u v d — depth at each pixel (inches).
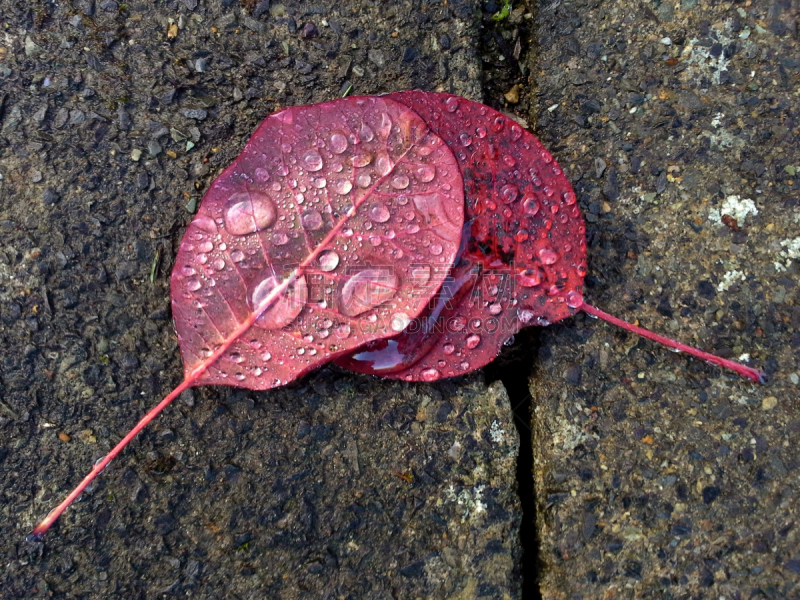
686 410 10.8
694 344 10.8
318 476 10.7
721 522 10.6
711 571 10.6
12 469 10.6
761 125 11.1
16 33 11.0
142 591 10.5
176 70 11.0
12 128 10.9
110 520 10.6
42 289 10.8
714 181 11.0
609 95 11.2
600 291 10.9
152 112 11.0
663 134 11.1
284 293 10.1
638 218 11.0
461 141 10.4
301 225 10.1
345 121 10.2
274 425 10.7
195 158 11.0
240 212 10.1
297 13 11.2
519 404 11.0
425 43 11.2
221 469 10.7
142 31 11.1
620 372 10.8
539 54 11.3
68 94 10.9
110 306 10.8
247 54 11.1
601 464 10.7
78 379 10.7
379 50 11.2
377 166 10.2
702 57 11.2
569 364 10.9
